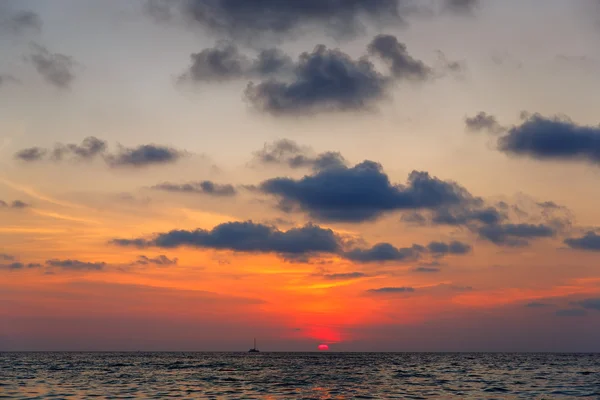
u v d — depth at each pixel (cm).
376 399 7812
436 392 8812
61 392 8662
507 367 17912
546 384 10331
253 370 15812
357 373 14188
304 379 11850
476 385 10131
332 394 8506
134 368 16800
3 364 19200
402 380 11494
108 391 8875
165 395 8288
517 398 7919
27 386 9700
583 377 12394
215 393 8625
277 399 7788
